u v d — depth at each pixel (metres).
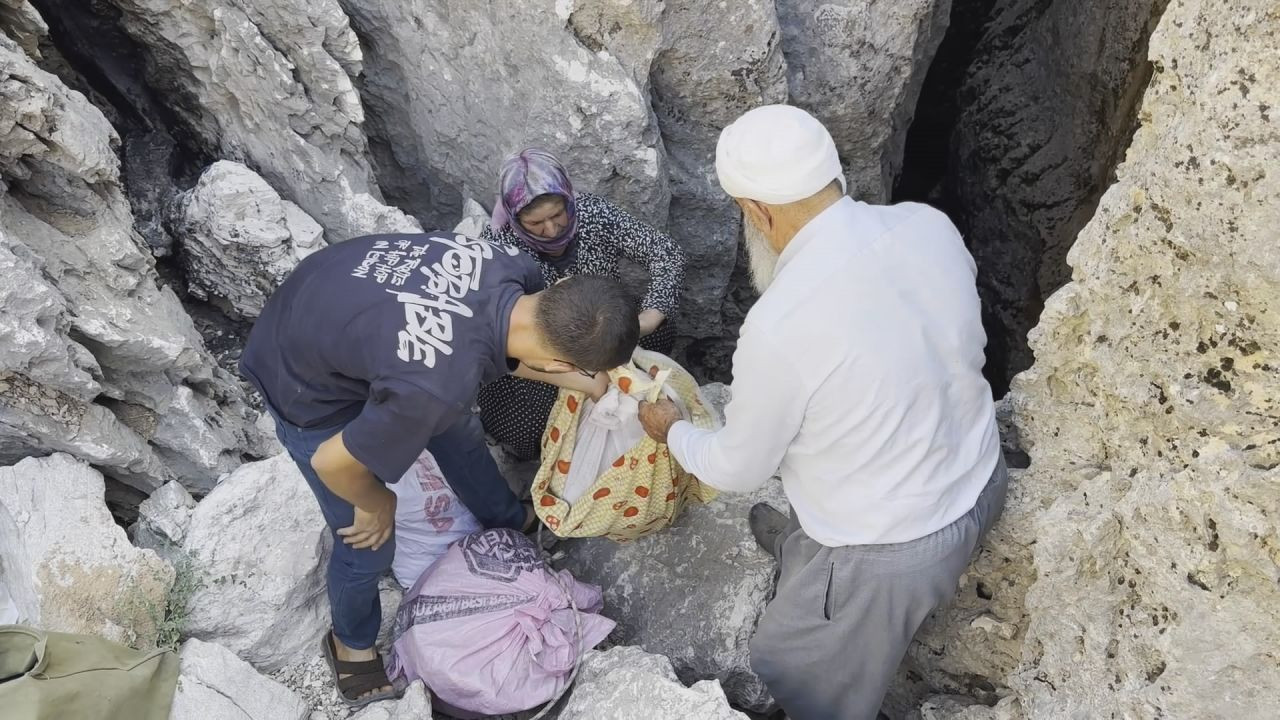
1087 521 2.11
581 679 2.42
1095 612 2.13
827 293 1.88
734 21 3.20
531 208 2.64
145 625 2.31
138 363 2.55
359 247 2.07
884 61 3.58
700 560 2.72
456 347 1.87
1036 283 4.34
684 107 3.44
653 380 2.43
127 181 3.26
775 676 2.38
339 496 2.06
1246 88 1.61
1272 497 1.74
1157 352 1.92
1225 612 1.85
